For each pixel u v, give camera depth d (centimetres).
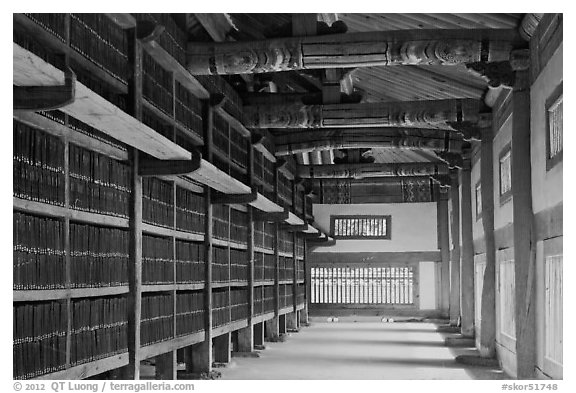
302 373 1118
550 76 795
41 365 574
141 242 787
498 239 1238
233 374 1095
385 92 1468
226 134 1166
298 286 2023
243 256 1339
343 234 2341
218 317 1116
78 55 632
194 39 952
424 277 2309
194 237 1003
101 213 693
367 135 1527
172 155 755
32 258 565
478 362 1232
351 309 2327
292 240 1925
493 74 927
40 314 575
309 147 1566
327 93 1237
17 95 501
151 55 810
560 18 747
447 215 2291
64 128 623
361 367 1193
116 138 667
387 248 2328
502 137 1155
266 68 921
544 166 837
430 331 1903
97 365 670
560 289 814
